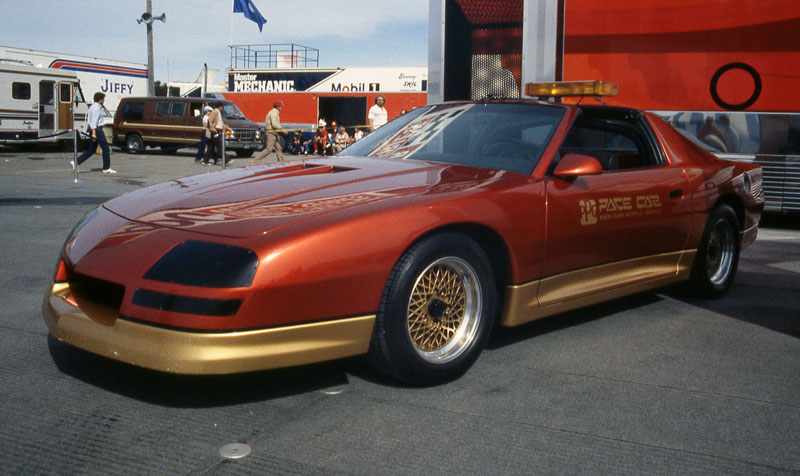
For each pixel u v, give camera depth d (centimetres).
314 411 268
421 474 222
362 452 236
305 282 251
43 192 988
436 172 330
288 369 310
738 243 475
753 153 734
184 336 240
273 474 220
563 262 341
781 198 732
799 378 318
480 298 304
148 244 262
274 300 246
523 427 258
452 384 299
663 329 392
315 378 301
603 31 745
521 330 385
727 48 729
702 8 730
